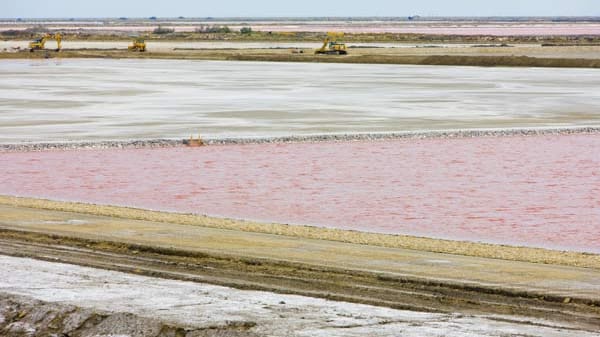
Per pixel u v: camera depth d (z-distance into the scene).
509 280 33.91
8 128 86.50
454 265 36.53
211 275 34.91
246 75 162.50
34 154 73.06
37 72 169.50
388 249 40.00
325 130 85.50
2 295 31.25
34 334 28.78
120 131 84.38
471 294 32.34
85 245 40.47
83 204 52.66
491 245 42.12
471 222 48.56
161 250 39.06
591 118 96.56
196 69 181.88
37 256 37.91
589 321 28.98
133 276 34.47
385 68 187.75
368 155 73.06
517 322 28.67
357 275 34.91
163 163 68.88
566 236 45.12
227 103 110.75
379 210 51.81
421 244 41.88
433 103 111.69
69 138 79.69
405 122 92.19
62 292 31.81
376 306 30.55
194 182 61.03
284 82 145.12
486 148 77.06
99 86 135.38
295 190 58.12
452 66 195.25
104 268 35.78
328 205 53.19
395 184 60.44
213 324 28.27
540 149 76.88
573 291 32.31
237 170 65.81
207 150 75.31
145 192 57.31
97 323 28.86
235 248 39.50
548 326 28.27
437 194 56.84
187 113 99.69
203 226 45.62
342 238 43.12
